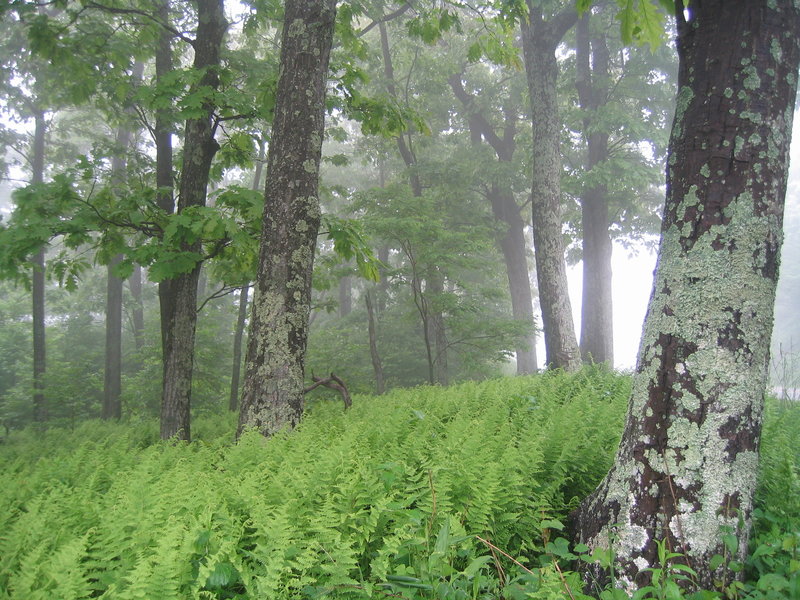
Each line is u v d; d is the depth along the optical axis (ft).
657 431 11.30
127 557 10.48
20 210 24.45
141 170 46.06
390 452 15.67
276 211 22.11
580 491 15.60
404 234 48.26
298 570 10.50
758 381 10.98
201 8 31.71
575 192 73.15
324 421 22.36
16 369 78.54
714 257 11.12
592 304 72.28
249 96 31.50
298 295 21.80
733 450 10.78
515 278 91.86
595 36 73.87
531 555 12.97
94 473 16.88
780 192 11.29
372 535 11.82
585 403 21.30
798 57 11.71
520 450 14.64
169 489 13.55
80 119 71.87
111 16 39.09
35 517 12.41
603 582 11.39
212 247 29.19
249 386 21.24
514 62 37.32
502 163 83.51
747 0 11.42
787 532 11.78
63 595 9.13
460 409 23.99
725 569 10.27
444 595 9.77
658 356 11.55
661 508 11.03
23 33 52.60
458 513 12.16
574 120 73.00
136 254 24.84
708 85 11.57
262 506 11.46
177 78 26.89
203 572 9.34
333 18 23.75
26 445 33.42
